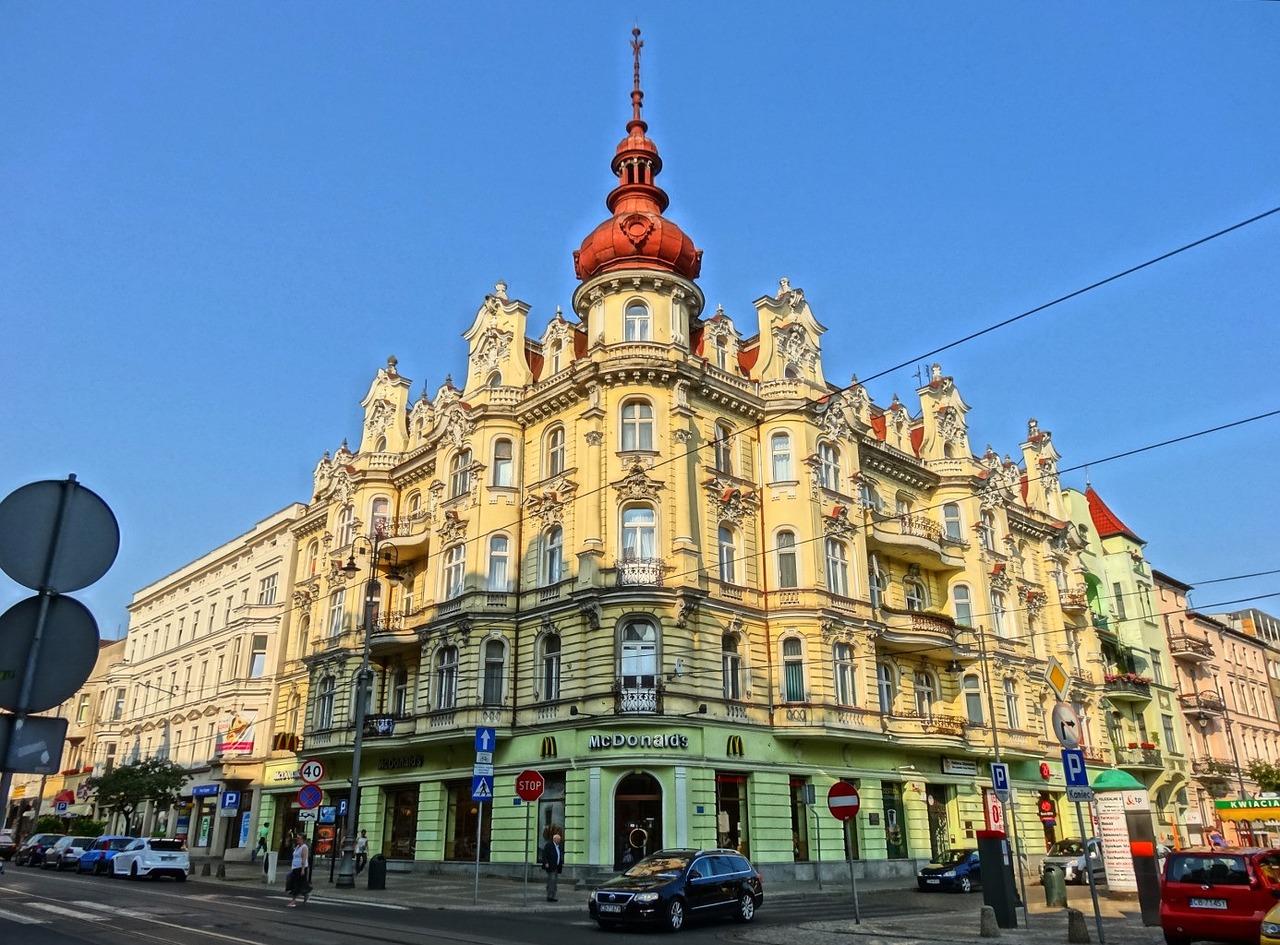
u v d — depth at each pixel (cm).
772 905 2716
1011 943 1745
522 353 4288
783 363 4194
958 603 4706
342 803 4509
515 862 3475
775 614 3753
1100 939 1662
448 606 4006
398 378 5175
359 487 4869
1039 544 5528
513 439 4094
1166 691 6322
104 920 1945
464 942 1686
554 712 3541
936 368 5234
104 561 646
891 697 4212
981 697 4512
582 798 3312
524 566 3906
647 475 3600
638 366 3672
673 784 3247
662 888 2056
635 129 4394
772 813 3500
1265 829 6309
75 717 8012
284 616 5553
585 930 2034
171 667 6688
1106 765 5391
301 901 2617
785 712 3622
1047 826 4756
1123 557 6412
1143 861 2008
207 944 1585
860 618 3903
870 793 3850
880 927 2045
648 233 3994
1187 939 1622
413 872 3881
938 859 3716
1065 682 1850
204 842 5534
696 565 3566
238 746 5416
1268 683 7906
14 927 1773
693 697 3372
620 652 3416
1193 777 6216
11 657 598
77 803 7381
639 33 4584
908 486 4750
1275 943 1341
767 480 3953
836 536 3950
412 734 3931
